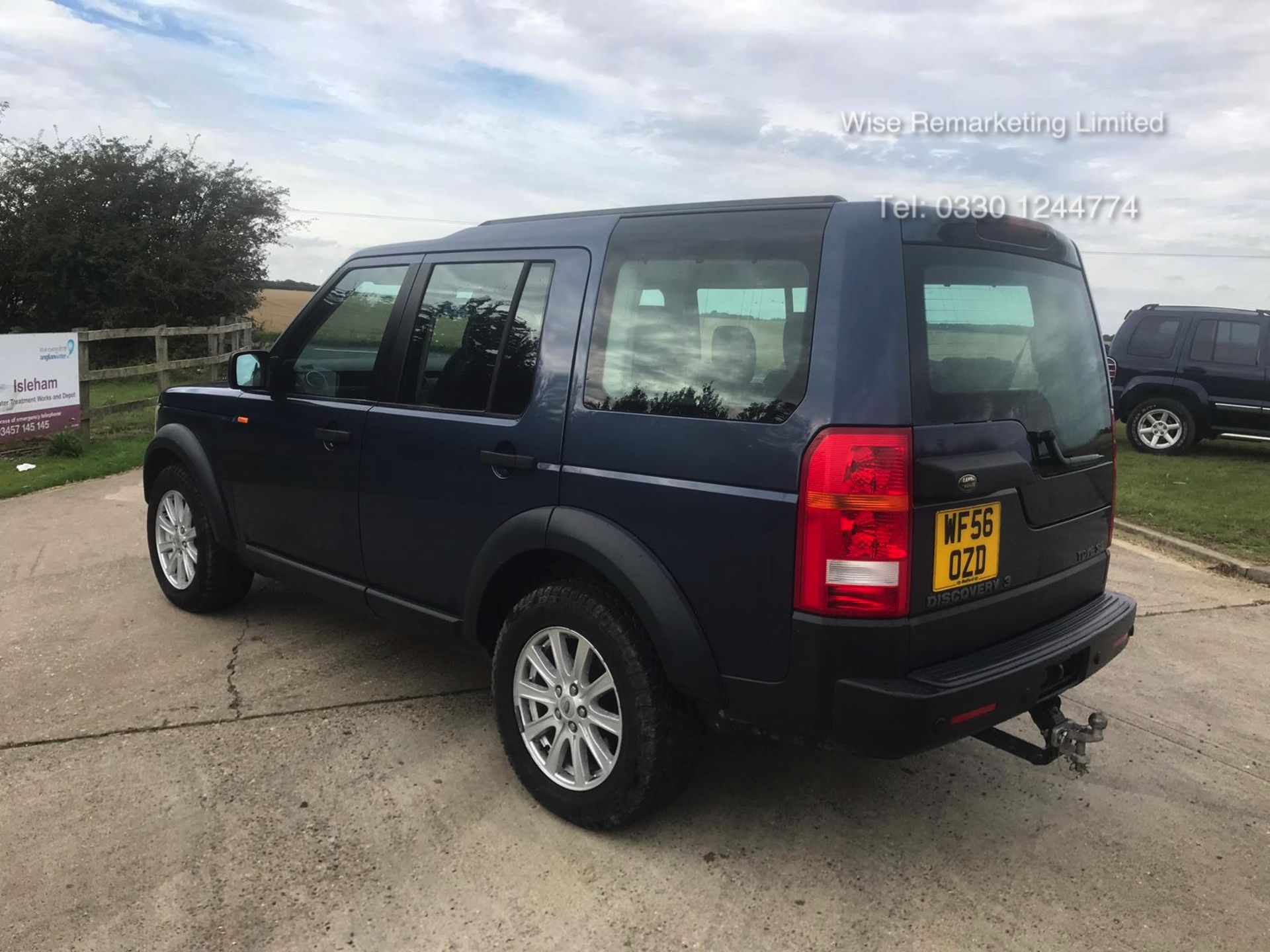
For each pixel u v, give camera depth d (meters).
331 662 4.17
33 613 4.75
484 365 3.22
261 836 2.83
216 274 24.58
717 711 2.59
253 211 25.52
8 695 3.76
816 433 2.35
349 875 2.65
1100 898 2.65
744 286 2.60
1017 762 3.46
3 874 2.62
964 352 2.54
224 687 3.88
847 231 2.46
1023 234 2.84
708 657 2.55
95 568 5.57
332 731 3.52
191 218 25.00
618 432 2.75
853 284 2.40
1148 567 6.49
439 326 3.43
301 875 2.65
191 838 2.81
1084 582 3.04
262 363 4.08
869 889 2.66
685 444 2.59
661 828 2.94
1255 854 2.90
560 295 3.04
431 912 2.51
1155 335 11.71
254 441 4.13
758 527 2.43
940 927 2.50
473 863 2.73
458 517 3.21
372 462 3.54
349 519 3.68
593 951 2.38
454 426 3.22
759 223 2.64
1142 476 9.89
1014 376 2.72
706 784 3.22
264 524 4.16
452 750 3.39
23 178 23.84
